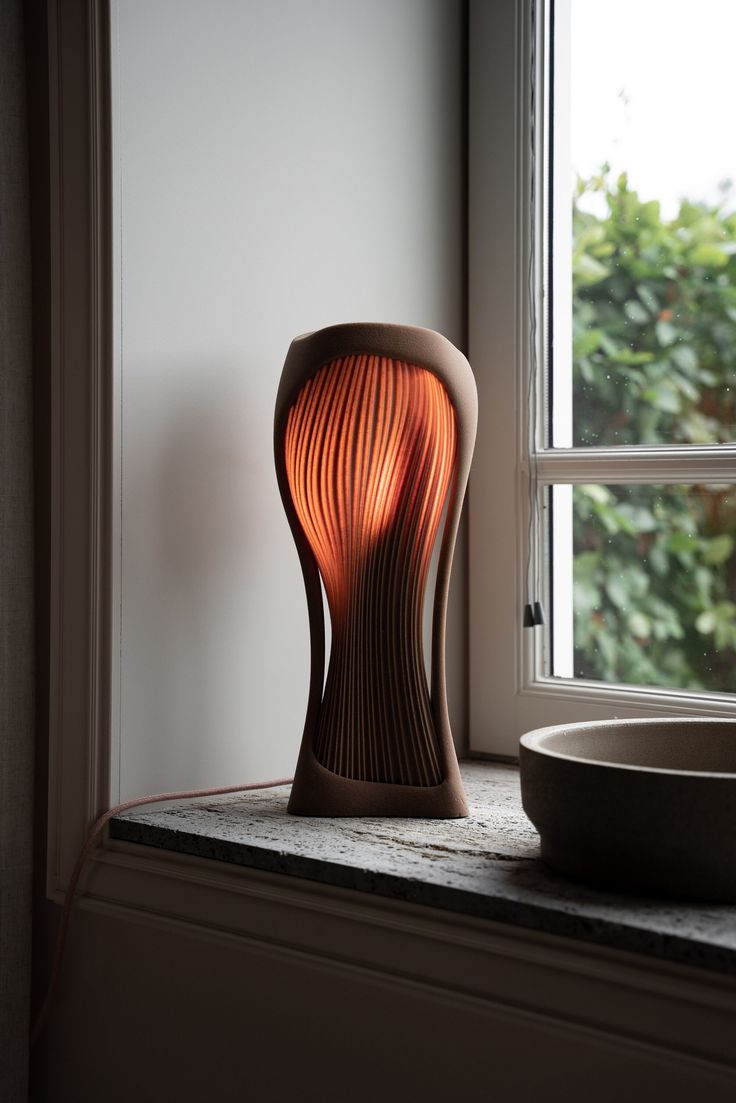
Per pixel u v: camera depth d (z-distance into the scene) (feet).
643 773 2.29
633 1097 2.18
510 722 4.02
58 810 3.22
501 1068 2.38
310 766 3.11
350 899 2.62
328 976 2.66
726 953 2.06
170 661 3.23
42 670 3.29
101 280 3.07
